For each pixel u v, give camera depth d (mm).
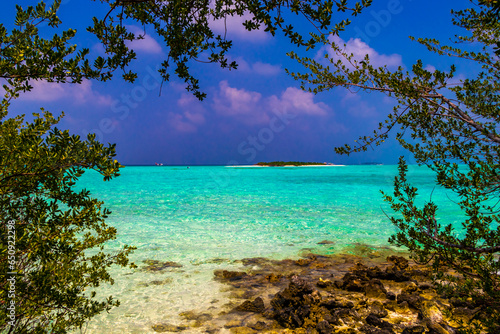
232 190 32000
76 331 5277
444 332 4805
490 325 3248
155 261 9266
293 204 21641
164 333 5223
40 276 2900
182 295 6832
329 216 16922
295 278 6535
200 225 14625
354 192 29812
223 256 9852
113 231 4238
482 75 4395
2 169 2504
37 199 2770
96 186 36438
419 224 3559
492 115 3719
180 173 82750
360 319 5500
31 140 2486
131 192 29625
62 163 2375
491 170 3094
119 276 8016
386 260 9422
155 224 14766
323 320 5238
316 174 73125
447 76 3541
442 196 24484
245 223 15070
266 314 5836
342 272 8289
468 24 4441
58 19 2551
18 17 2410
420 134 3881
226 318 5750
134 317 5801
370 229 13742
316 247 10922
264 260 9469
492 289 3105
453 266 3402
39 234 2805
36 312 3254
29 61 2369
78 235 10961
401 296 6266
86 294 6820
